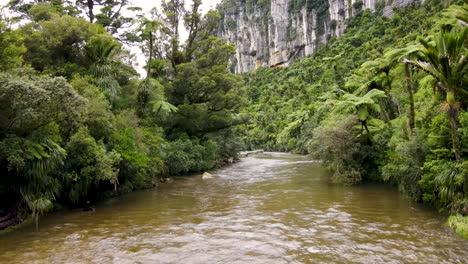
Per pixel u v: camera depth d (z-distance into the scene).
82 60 23.27
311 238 11.01
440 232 11.36
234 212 14.98
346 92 27.66
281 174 28.52
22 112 11.07
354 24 109.81
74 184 15.68
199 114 34.09
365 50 70.94
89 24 23.17
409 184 15.73
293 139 60.88
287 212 14.74
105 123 17.73
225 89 35.97
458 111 13.59
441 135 14.00
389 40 67.25
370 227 12.19
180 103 34.81
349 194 18.64
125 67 28.58
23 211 13.30
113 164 17.44
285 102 82.00
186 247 10.32
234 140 42.06
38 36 20.81
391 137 20.12
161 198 18.70
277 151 70.94
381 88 24.50
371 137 21.94
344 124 22.42
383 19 92.00
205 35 38.41
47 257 9.62
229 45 36.06
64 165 14.93
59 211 15.48
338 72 64.38
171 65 36.31
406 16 75.00
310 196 18.33
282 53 146.62
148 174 22.72
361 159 22.44
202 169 32.53
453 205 12.48
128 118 21.44
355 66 64.94
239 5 175.75
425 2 78.62
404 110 22.77
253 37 164.25
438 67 13.00
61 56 22.59
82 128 15.55
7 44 13.60
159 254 9.73
